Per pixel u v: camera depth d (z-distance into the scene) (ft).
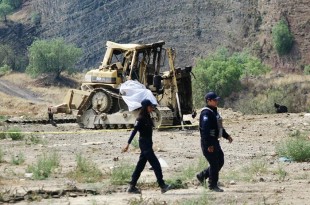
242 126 168.55
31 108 335.26
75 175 93.86
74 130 164.66
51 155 112.16
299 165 104.83
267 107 353.51
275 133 152.25
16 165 106.11
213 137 82.17
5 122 191.21
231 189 83.61
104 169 100.48
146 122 82.23
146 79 165.07
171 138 144.05
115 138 145.48
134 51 163.63
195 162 108.68
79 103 169.37
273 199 76.28
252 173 97.25
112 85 165.99
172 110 163.43
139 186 86.69
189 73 171.32
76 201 77.00
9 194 79.46
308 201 74.95
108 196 80.28
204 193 76.28
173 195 80.07
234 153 120.78
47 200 77.56
